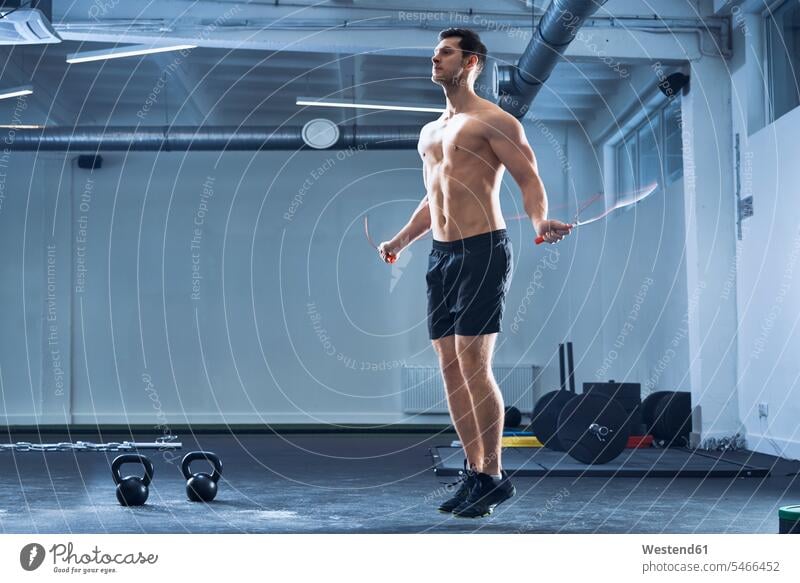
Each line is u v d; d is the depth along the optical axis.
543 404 7.32
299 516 3.82
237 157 12.66
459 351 3.29
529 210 3.18
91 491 4.88
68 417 12.30
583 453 6.23
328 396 12.46
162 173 12.57
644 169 11.12
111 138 10.59
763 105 7.75
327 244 12.62
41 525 3.63
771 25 7.72
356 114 11.89
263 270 12.56
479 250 3.26
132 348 12.44
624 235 11.54
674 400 8.11
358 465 6.66
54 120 11.63
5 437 10.56
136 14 7.86
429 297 3.42
